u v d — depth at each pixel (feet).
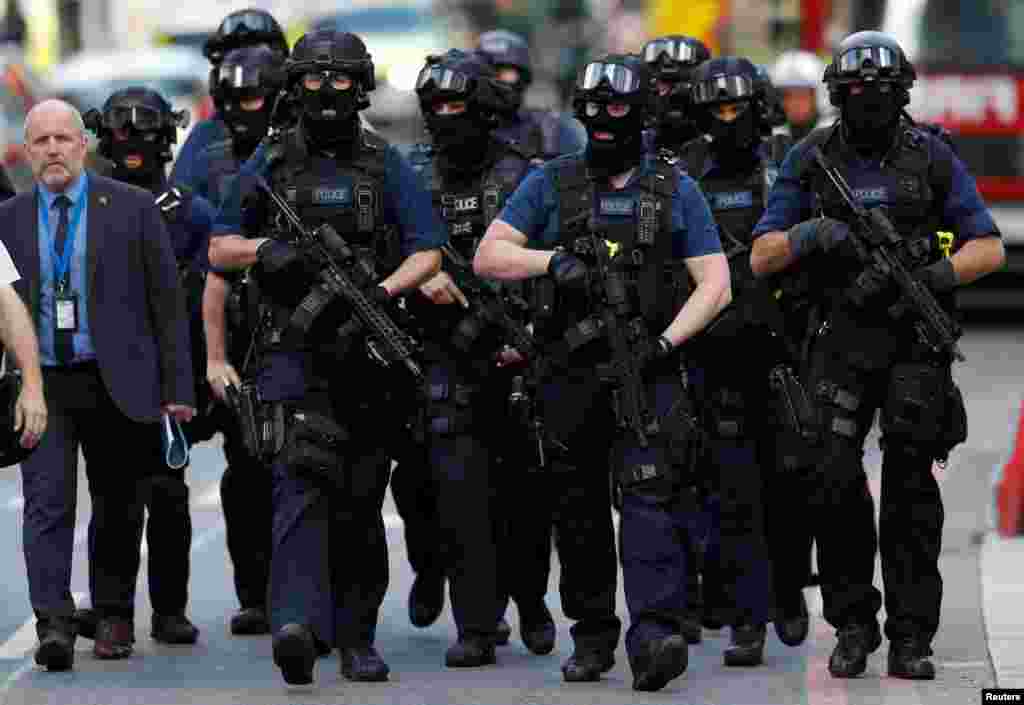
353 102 79.92
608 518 80.33
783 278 82.38
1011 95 213.46
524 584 87.86
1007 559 104.17
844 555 80.79
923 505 79.97
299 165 80.79
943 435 79.00
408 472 90.58
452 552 84.94
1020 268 215.72
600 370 77.51
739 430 85.92
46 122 84.38
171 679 82.17
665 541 77.41
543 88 436.76
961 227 79.87
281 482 79.36
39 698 78.79
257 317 86.99
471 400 84.79
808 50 226.17
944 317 78.43
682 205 78.43
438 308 84.79
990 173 214.07
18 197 85.25
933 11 215.10
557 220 78.74
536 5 547.08
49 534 83.56
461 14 491.31
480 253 79.10
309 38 80.07
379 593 82.23
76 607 94.38
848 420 80.02
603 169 78.69
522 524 87.30
